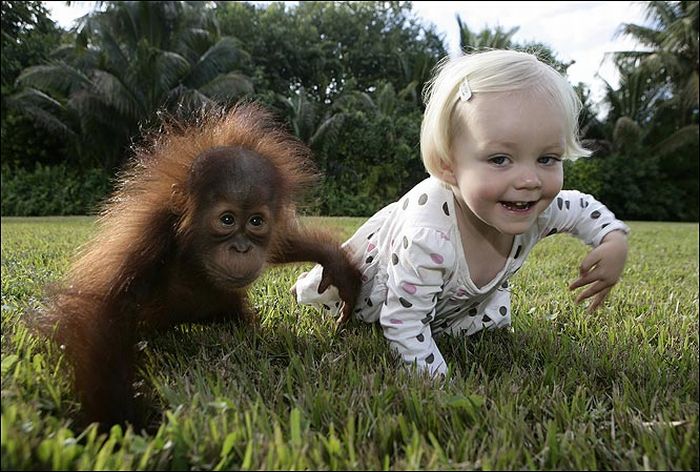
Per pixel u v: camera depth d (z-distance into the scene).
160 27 5.64
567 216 0.64
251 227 0.53
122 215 0.56
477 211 0.52
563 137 0.50
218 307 0.66
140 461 0.33
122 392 0.42
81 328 0.44
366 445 0.37
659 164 7.89
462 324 0.69
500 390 0.46
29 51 5.72
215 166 0.52
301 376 0.49
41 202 5.58
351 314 0.72
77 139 5.62
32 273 0.98
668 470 0.34
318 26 8.25
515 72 0.50
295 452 0.33
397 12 8.84
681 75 7.63
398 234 0.62
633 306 0.90
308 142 5.93
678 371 0.57
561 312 0.82
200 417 0.38
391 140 6.12
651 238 2.82
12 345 0.54
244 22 7.58
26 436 0.33
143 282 0.53
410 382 0.48
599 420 0.43
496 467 0.34
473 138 0.51
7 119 6.09
